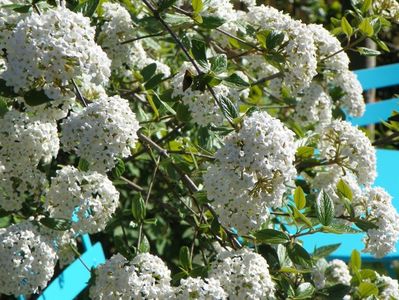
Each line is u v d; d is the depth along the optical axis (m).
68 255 1.23
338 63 1.42
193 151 1.31
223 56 1.17
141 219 1.23
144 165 1.62
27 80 1.07
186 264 1.21
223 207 1.13
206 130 1.31
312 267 1.21
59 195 1.17
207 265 1.21
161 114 1.36
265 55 1.26
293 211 1.19
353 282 1.28
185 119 1.31
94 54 1.07
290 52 1.24
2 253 1.14
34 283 1.16
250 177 1.08
